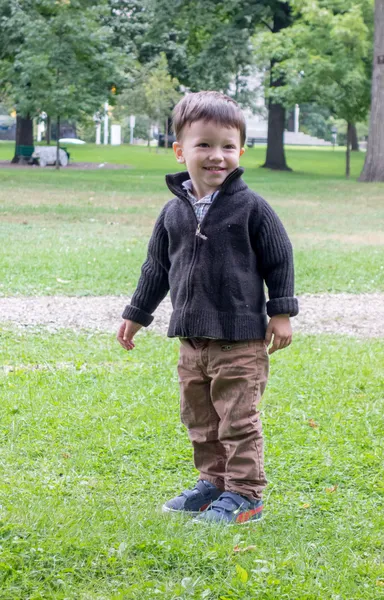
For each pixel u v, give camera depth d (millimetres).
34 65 35281
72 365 6969
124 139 85562
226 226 3807
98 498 4164
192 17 41531
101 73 36688
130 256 13227
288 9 41125
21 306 9484
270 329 3877
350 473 4656
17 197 23734
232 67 42469
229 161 3816
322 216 20906
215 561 3422
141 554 3451
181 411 4117
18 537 3527
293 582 3295
